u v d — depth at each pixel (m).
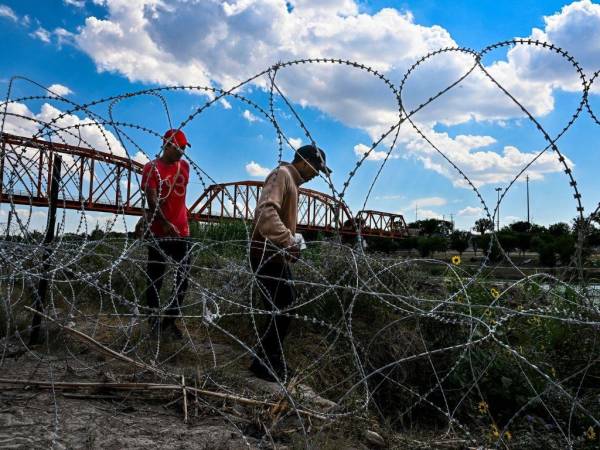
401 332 4.37
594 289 2.88
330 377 4.02
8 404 2.62
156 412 2.70
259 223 3.50
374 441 2.69
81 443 2.21
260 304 4.51
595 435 3.11
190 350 3.93
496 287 4.00
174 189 4.27
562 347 4.02
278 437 2.51
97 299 4.86
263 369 3.45
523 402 3.64
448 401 3.93
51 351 3.68
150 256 4.21
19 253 3.01
